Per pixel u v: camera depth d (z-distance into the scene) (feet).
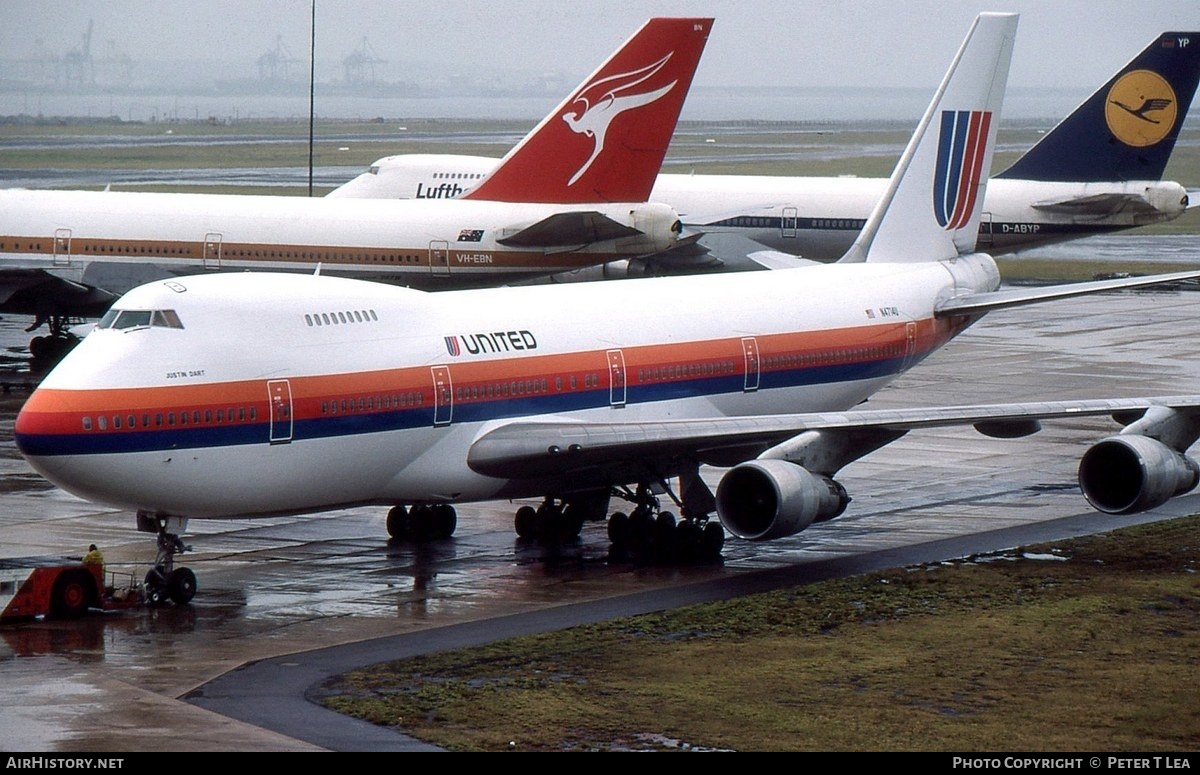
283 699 205.05
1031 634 237.86
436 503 290.76
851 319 358.23
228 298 264.31
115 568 282.36
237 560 292.40
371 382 270.67
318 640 236.43
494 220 533.55
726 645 231.91
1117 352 577.43
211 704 202.80
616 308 317.83
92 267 511.81
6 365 529.45
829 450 285.02
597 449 282.36
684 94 540.11
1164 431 296.10
